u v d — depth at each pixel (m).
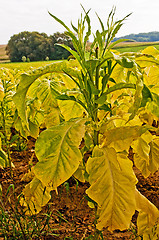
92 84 1.55
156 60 1.53
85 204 2.72
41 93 2.13
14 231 2.01
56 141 1.46
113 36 1.55
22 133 2.74
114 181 1.43
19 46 64.38
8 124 3.25
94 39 1.58
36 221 2.17
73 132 1.49
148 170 2.19
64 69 1.66
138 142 1.98
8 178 3.33
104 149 1.53
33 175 2.41
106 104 1.74
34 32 64.38
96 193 1.40
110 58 1.46
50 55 62.59
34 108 2.39
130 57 1.42
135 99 1.24
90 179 1.45
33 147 4.45
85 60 1.56
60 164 1.39
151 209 1.68
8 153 2.81
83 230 2.32
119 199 1.38
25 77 1.63
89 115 1.75
